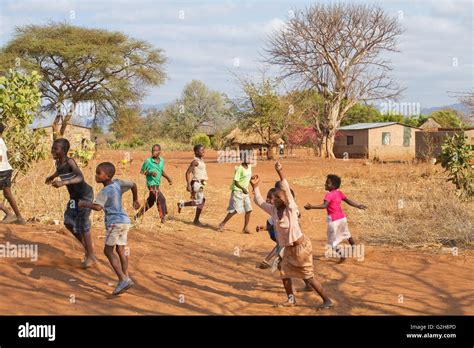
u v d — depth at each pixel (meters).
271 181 22.83
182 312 6.24
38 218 10.92
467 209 11.91
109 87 50.66
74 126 48.03
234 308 6.53
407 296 7.02
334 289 7.43
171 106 80.56
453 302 6.73
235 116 37.75
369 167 27.41
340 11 42.75
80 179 7.66
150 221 12.55
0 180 9.41
